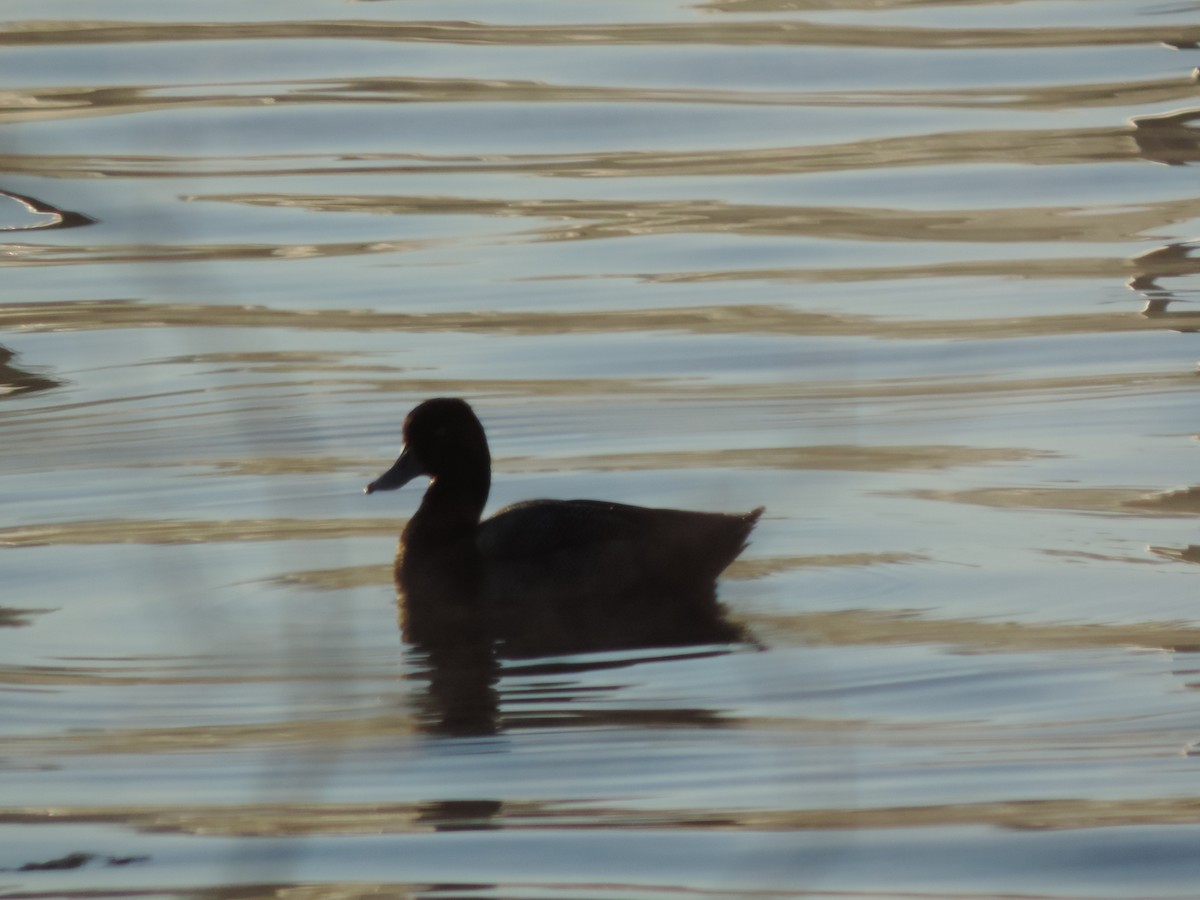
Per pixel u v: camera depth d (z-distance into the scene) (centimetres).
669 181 2444
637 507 1336
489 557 1303
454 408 1337
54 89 2844
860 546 1351
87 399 1722
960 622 1211
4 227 2375
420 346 1859
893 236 2211
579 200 2369
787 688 1119
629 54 3053
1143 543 1329
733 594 1274
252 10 3359
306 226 2272
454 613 1259
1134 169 2441
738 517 1303
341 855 919
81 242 2291
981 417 1614
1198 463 1486
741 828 941
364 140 2630
